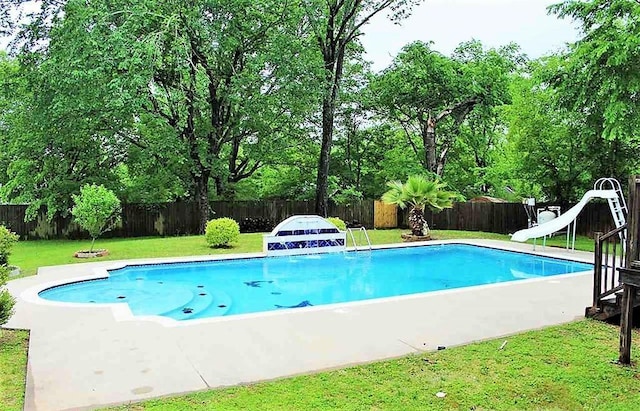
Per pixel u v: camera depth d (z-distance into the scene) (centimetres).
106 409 332
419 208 1609
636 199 443
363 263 1243
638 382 389
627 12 1212
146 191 1938
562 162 1714
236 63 1777
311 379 386
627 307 429
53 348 466
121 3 1494
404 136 2552
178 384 377
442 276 1100
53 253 1292
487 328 541
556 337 503
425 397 354
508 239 1623
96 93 1402
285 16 1720
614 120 1210
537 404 347
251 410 331
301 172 2380
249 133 1917
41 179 1764
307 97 1622
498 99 2052
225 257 1168
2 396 339
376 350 461
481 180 2472
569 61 1424
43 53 1608
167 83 1695
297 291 934
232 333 516
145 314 730
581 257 1166
